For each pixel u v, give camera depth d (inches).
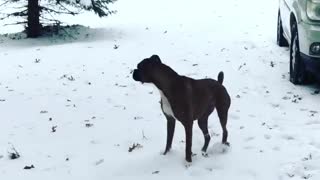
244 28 523.2
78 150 252.4
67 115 297.1
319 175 219.1
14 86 356.5
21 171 236.2
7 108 312.3
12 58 451.2
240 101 300.8
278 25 420.5
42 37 584.7
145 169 231.0
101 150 250.8
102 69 387.5
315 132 254.8
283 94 308.0
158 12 772.6
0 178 231.3
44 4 665.0
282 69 356.2
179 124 272.4
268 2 731.4
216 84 235.5
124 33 566.3
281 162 229.8
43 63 420.2
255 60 381.1
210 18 621.0
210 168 228.5
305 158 231.1
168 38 501.0
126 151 248.4
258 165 228.5
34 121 290.4
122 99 318.0
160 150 245.8
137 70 221.1
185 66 378.0
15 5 951.6
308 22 299.3
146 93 326.0
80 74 377.1
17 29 807.1
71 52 463.2
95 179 226.5
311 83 324.8
